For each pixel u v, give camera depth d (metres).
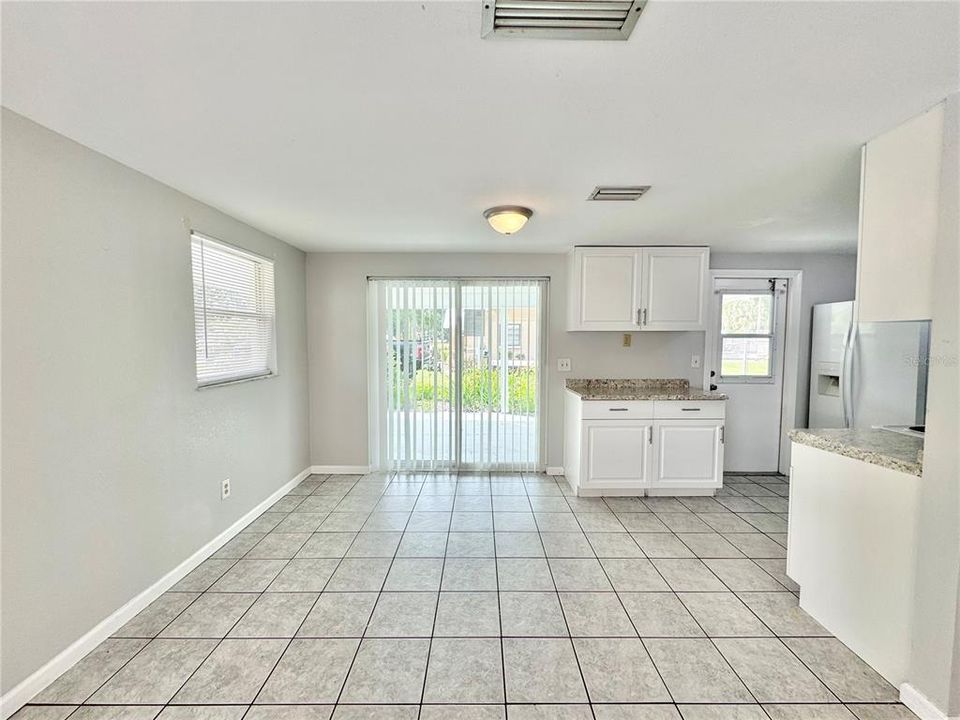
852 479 1.94
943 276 1.51
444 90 1.43
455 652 1.95
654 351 4.34
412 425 4.43
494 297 4.34
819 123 1.66
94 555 1.96
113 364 2.05
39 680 1.72
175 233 2.44
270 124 1.67
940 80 1.38
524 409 4.40
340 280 4.30
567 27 1.13
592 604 2.31
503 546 2.95
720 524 3.31
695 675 1.82
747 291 4.30
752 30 1.15
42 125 1.68
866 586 1.88
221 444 2.92
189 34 1.16
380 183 2.31
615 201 2.61
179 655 1.92
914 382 3.01
